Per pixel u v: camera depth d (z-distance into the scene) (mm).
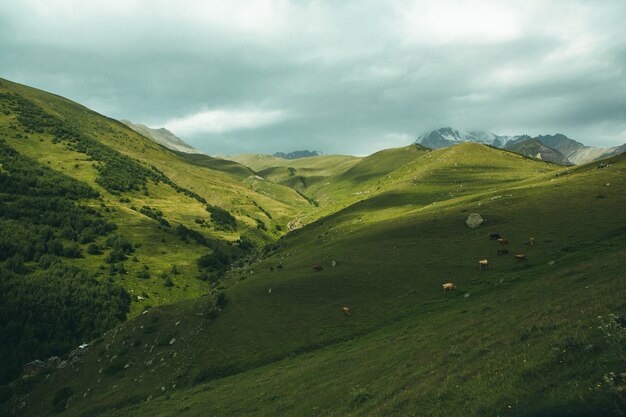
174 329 75000
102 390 64438
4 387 75875
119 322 138750
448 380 22406
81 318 135125
